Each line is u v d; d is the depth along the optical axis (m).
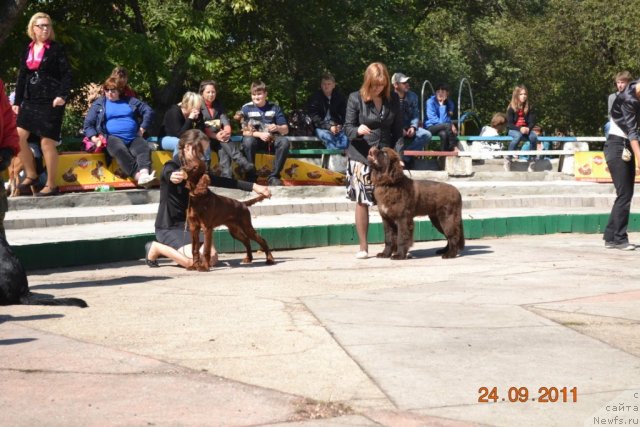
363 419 4.34
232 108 31.62
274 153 15.97
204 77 26.56
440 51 34.81
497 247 11.41
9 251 7.18
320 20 27.38
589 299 7.35
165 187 9.64
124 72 14.39
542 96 42.59
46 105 13.52
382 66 9.81
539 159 21.08
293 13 26.62
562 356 5.48
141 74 22.44
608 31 39.12
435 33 41.56
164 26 22.91
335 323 6.36
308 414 4.41
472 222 12.71
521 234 13.20
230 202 9.43
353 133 9.95
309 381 4.95
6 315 6.75
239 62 30.42
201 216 9.16
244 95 31.05
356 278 8.57
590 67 41.00
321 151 17.45
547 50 40.97
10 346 5.74
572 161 20.33
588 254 10.61
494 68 40.53
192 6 24.48
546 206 16.08
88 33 20.50
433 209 10.12
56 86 13.53
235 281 8.45
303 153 17.31
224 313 6.76
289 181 16.25
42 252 9.66
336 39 27.72
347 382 4.94
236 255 10.87
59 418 4.36
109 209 13.36
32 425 4.26
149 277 8.84
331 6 27.98
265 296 7.52
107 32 21.48
